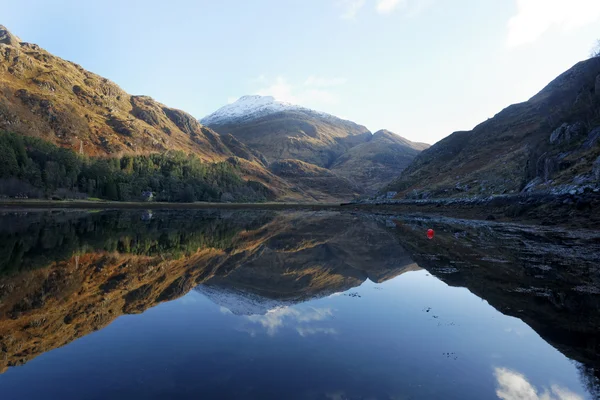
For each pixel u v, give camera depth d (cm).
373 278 2092
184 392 730
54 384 759
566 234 3331
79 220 5553
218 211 11562
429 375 850
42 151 12462
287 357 934
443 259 2506
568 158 4991
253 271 2353
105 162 15300
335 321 1269
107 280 1834
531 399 745
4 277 1805
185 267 2323
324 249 3488
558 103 11088
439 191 9919
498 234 3725
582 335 1105
